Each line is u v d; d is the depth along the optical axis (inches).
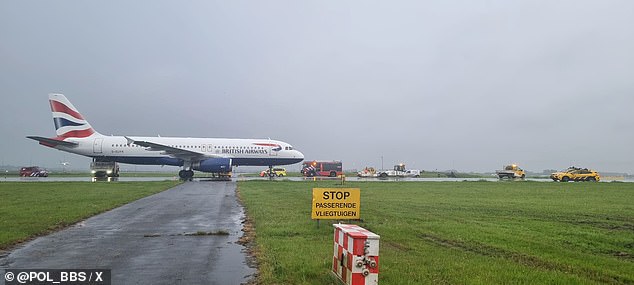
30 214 708.7
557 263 383.6
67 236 529.0
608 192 1435.8
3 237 489.1
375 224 622.5
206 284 313.0
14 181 1921.8
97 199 1005.2
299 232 541.6
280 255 398.6
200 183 1829.5
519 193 1357.0
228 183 1845.5
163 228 594.9
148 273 346.3
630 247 475.5
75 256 411.8
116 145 2199.8
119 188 1418.6
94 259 398.3
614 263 387.9
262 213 741.3
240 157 2320.4
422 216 731.4
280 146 2378.2
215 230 575.5
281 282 313.0
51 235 536.7
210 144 2287.2
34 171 2768.2
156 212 785.6
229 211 804.0
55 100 2187.5
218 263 382.3
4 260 394.0
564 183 2165.4
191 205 912.9
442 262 376.5
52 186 1504.7
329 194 588.4
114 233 552.7
